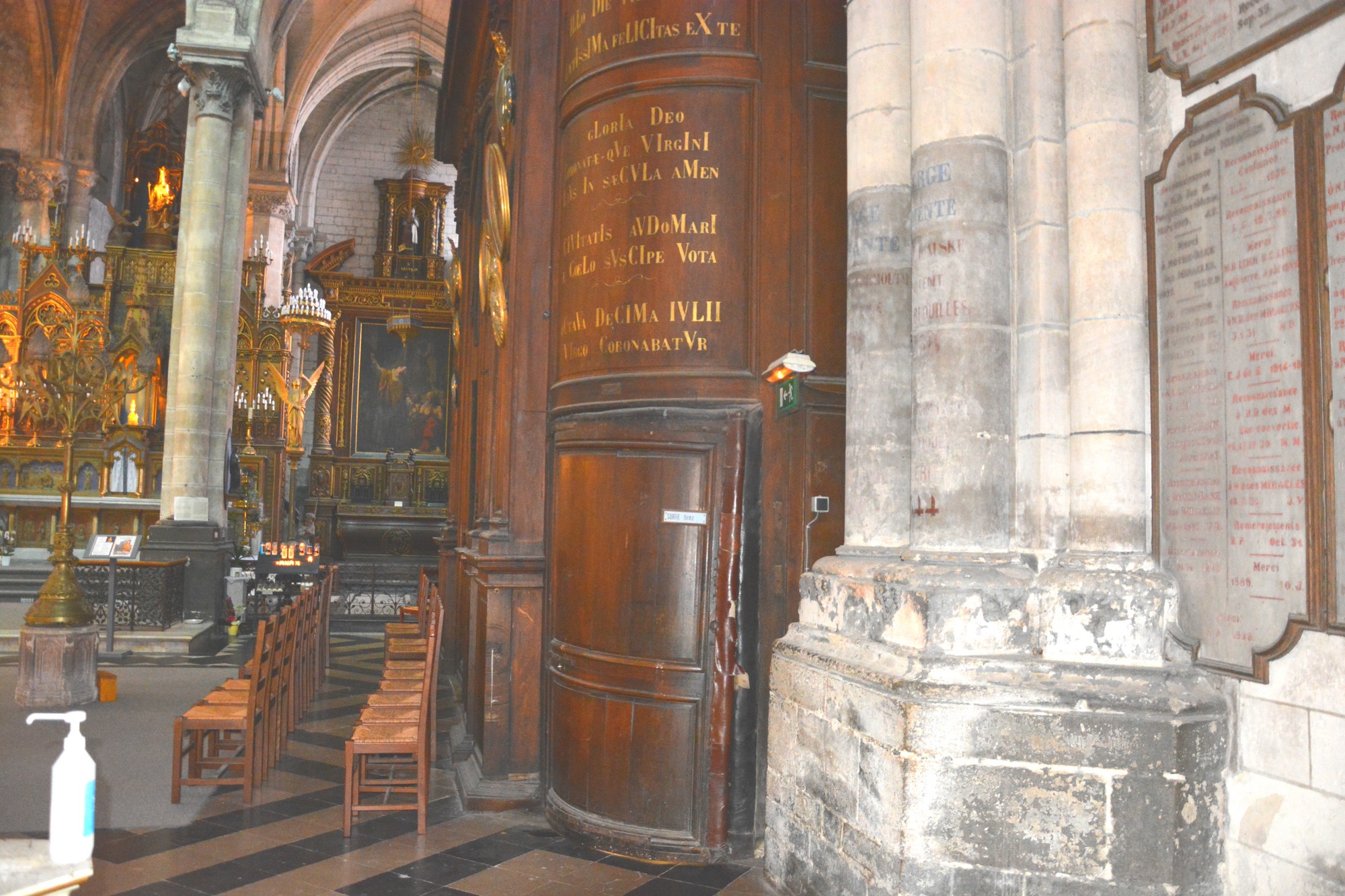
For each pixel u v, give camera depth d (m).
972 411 3.88
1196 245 3.61
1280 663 3.30
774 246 5.32
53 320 18.31
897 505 4.39
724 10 5.39
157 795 5.88
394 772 6.50
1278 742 3.31
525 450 6.01
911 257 4.11
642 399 5.31
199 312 14.38
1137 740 3.42
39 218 21.42
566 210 5.84
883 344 4.46
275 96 18.55
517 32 6.25
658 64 5.42
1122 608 3.62
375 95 29.00
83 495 17.20
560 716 5.57
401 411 26.14
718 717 5.04
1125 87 3.88
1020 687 3.54
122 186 25.97
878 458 4.44
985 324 3.90
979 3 3.98
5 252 21.30
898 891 3.50
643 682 5.20
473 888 4.51
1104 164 3.84
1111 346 3.79
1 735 7.36
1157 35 3.84
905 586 3.82
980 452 3.88
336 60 25.94
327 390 25.42
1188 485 3.63
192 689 9.70
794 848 4.40
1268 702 3.35
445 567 11.57
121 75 22.86
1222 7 3.54
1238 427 3.42
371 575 19.81
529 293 6.05
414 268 27.33
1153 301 3.81
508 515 6.01
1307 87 3.23
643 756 5.16
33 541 16.80
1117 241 3.81
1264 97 3.34
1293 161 3.23
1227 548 3.46
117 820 5.38
